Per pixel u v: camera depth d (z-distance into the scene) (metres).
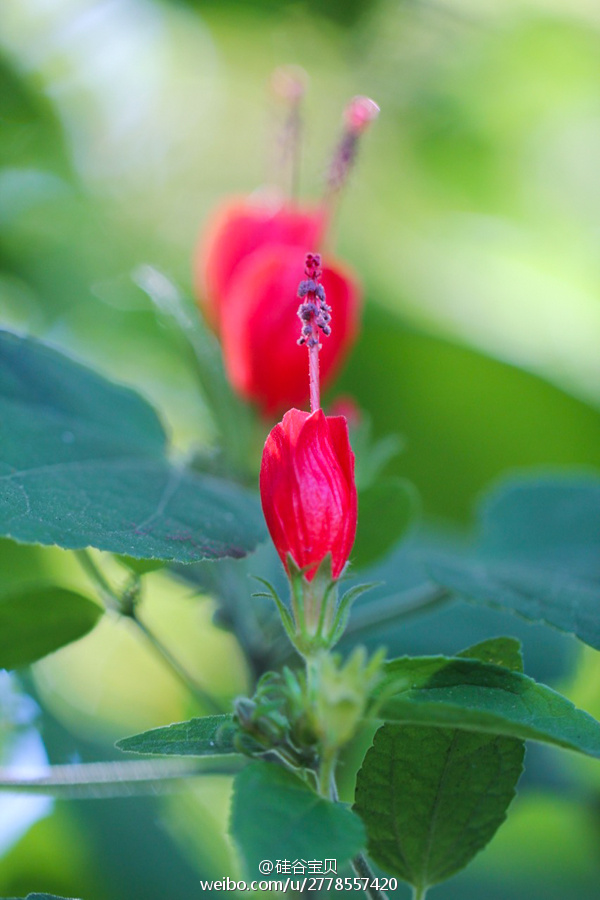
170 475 0.46
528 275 0.94
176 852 0.59
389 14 0.89
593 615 0.45
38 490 0.43
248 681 0.49
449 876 0.41
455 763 0.40
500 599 0.46
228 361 0.50
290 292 0.50
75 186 0.76
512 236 0.96
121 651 0.70
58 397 0.47
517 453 0.84
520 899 0.60
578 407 0.82
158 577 0.51
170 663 0.47
